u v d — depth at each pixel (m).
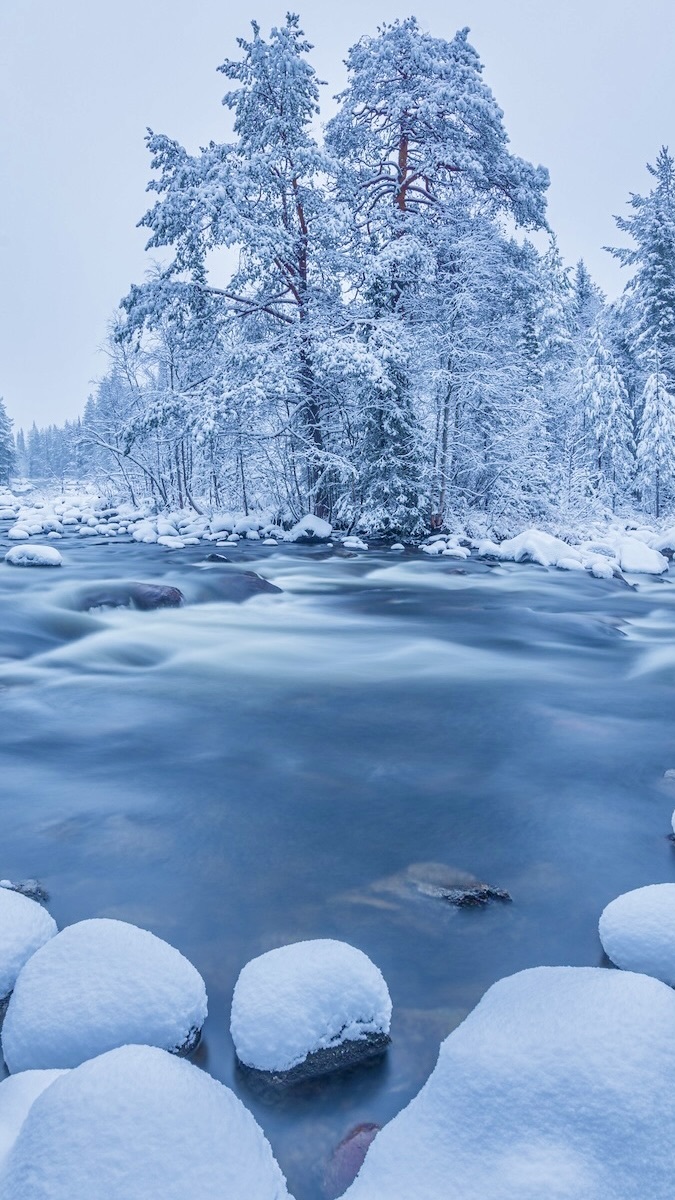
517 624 11.83
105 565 17.39
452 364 23.12
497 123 24.91
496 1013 2.31
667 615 13.20
